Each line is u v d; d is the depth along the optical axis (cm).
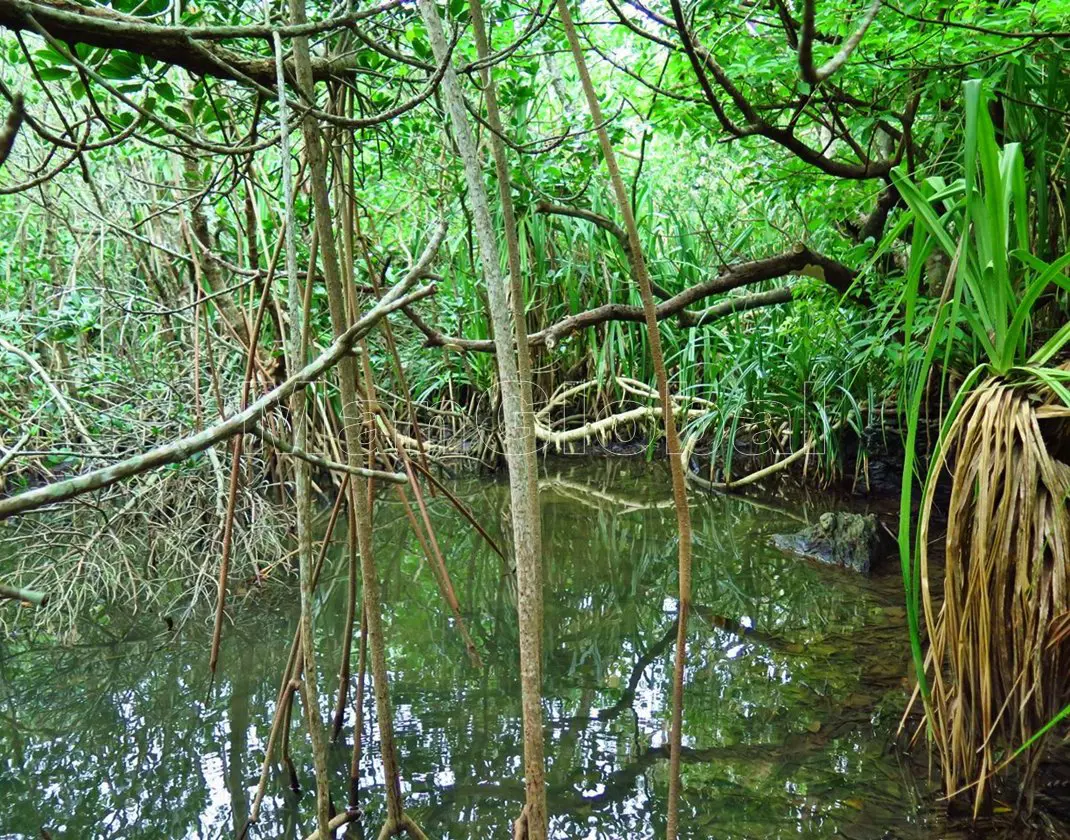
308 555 174
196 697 309
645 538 487
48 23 142
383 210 701
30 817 241
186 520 416
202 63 164
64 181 508
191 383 456
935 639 222
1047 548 207
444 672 325
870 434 536
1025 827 214
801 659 321
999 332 216
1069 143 347
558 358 707
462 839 225
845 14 317
